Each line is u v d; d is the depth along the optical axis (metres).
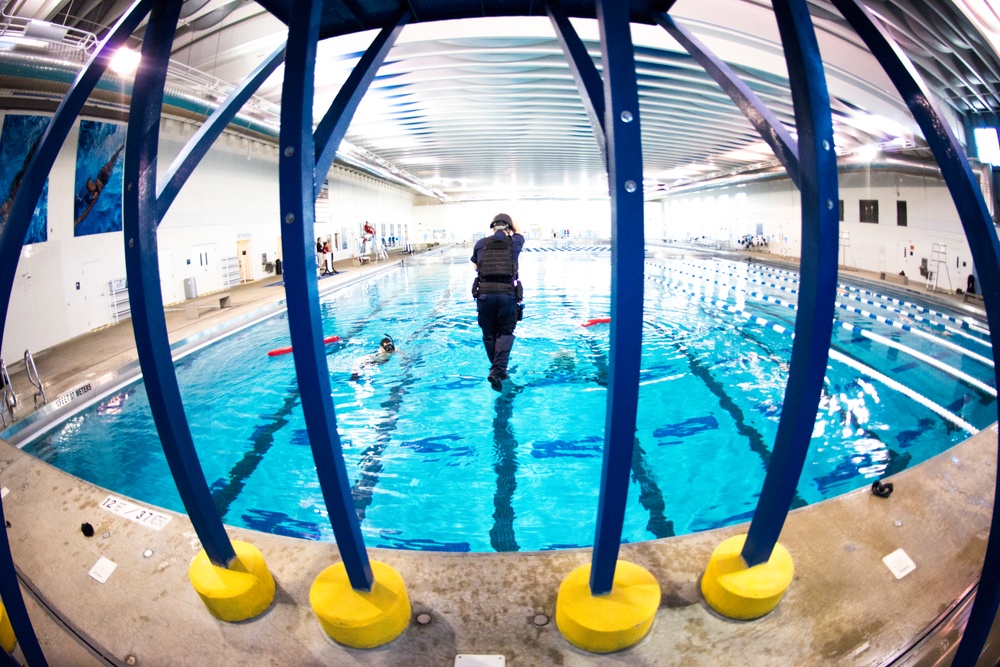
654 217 36.22
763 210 19.95
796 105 1.27
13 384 5.28
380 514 3.04
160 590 1.79
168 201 1.45
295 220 1.19
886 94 7.77
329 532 2.96
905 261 11.62
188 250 11.12
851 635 1.49
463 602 1.65
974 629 1.22
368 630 1.46
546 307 9.56
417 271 17.17
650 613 1.46
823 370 1.36
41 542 2.09
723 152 15.61
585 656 1.44
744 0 6.36
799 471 1.44
